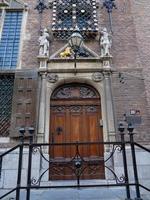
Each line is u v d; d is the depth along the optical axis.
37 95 9.11
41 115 8.78
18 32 10.69
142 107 9.05
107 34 10.09
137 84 9.43
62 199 5.72
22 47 10.12
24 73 9.46
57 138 8.88
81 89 9.63
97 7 11.23
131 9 11.09
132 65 9.80
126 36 10.46
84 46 10.04
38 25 10.67
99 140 8.84
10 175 7.95
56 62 9.66
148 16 10.95
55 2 11.11
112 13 11.04
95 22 10.70
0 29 10.66
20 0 11.28
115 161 8.20
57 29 10.43
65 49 9.98
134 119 8.82
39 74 9.50
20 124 8.66
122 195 5.98
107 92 9.18
